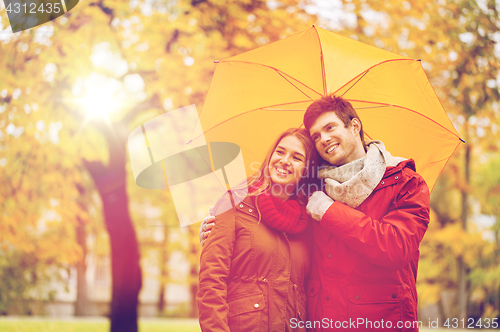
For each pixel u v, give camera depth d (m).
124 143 6.53
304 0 6.14
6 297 15.35
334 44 2.56
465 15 6.38
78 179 7.96
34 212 7.86
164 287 21.91
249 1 5.84
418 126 2.77
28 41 5.91
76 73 5.75
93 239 18.08
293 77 2.61
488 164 14.48
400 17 6.25
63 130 6.29
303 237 2.48
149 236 17.05
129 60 5.88
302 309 2.35
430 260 14.95
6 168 7.19
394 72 2.67
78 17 5.71
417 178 2.36
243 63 2.82
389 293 2.24
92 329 8.66
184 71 5.67
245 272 2.31
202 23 5.81
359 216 2.23
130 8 5.89
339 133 2.43
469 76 6.52
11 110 6.10
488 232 14.77
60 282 16.73
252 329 2.21
